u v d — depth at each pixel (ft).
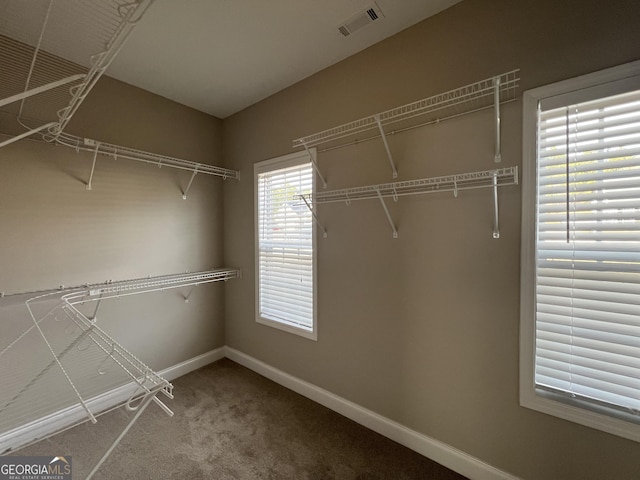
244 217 8.87
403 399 5.68
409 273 5.54
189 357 8.68
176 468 5.07
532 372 4.32
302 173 7.34
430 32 5.17
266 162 8.10
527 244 4.32
